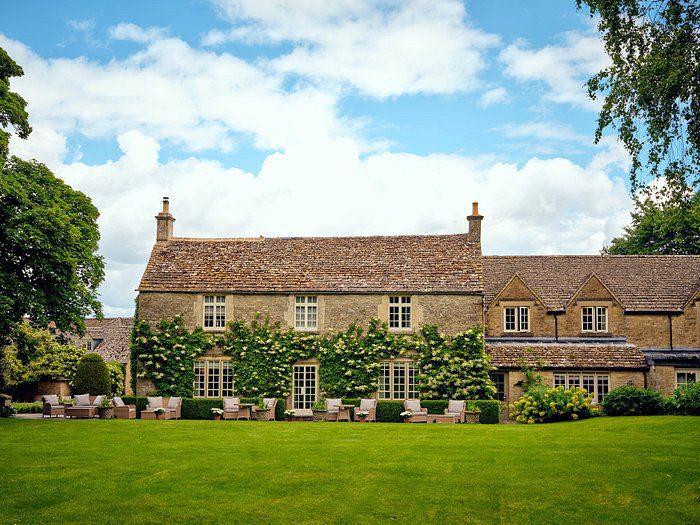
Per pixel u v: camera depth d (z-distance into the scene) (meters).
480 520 13.23
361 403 34.12
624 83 17.23
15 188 27.75
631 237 57.72
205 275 38.34
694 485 15.14
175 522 13.19
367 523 13.12
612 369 36.38
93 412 35.41
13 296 28.89
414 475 16.84
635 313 39.59
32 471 17.50
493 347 38.00
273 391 36.38
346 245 40.34
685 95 15.91
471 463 18.25
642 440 21.03
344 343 36.28
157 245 40.75
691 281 41.09
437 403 34.25
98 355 47.12
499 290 40.44
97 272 33.78
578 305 39.88
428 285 36.44
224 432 25.50
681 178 16.55
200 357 37.06
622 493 14.73
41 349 50.25
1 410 33.72
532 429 25.78
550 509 13.79
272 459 19.14
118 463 18.58
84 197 34.47
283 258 39.53
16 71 31.25
